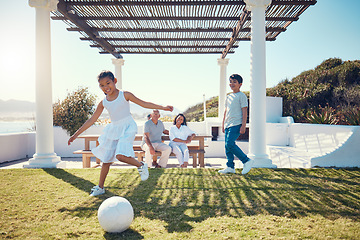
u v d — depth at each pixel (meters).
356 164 4.61
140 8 5.57
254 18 4.72
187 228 2.16
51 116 4.91
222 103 9.07
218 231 2.09
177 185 3.43
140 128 8.39
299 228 2.13
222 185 3.43
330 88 12.41
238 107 4.05
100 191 3.07
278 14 5.84
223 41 7.83
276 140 7.36
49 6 4.72
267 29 6.62
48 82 4.82
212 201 2.82
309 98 11.85
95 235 2.04
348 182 3.56
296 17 5.92
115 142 2.94
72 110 8.02
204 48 8.80
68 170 4.41
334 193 3.08
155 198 2.92
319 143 5.67
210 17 6.04
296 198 2.90
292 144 6.98
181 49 8.75
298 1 5.10
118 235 2.04
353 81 12.48
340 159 4.65
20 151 7.25
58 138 8.06
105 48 7.82
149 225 2.22
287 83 14.37
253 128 4.73
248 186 3.37
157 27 6.63
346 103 11.69
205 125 8.84
